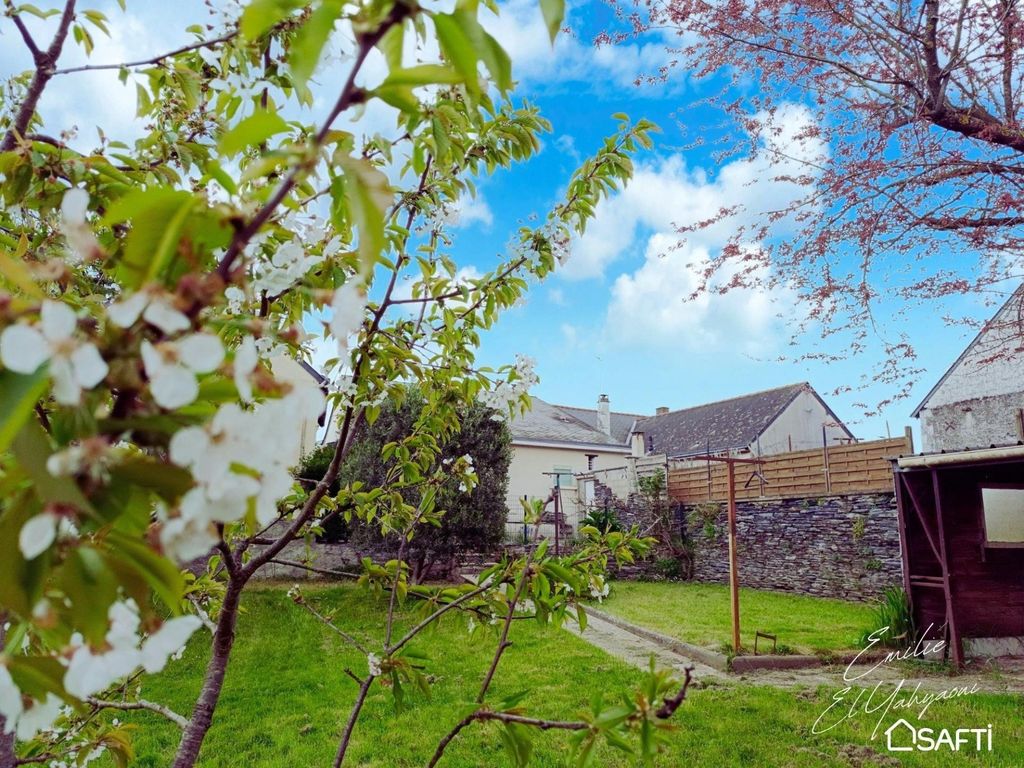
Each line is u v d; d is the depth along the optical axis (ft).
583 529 7.62
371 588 7.34
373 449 34.50
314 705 17.98
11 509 1.67
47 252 3.73
